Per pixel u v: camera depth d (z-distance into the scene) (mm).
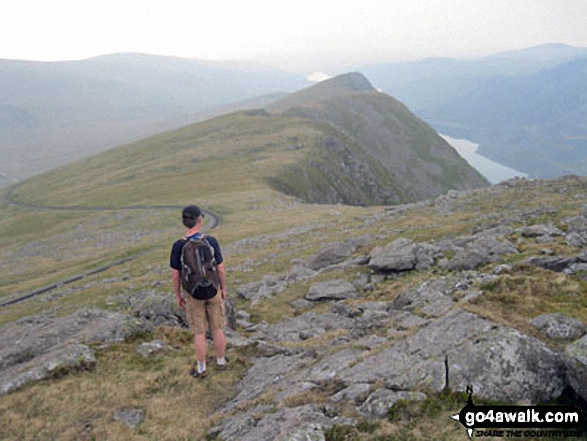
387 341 10016
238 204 102062
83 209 135875
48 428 8961
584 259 15602
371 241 35000
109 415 9289
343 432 6539
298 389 8547
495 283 11992
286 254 42625
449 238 31359
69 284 55000
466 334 8422
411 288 15711
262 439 6914
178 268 10188
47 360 11562
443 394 6930
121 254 70875
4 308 48156
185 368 11344
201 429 8383
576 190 48125
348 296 22734
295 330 17531
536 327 8578
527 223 29719
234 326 18688
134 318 14695
